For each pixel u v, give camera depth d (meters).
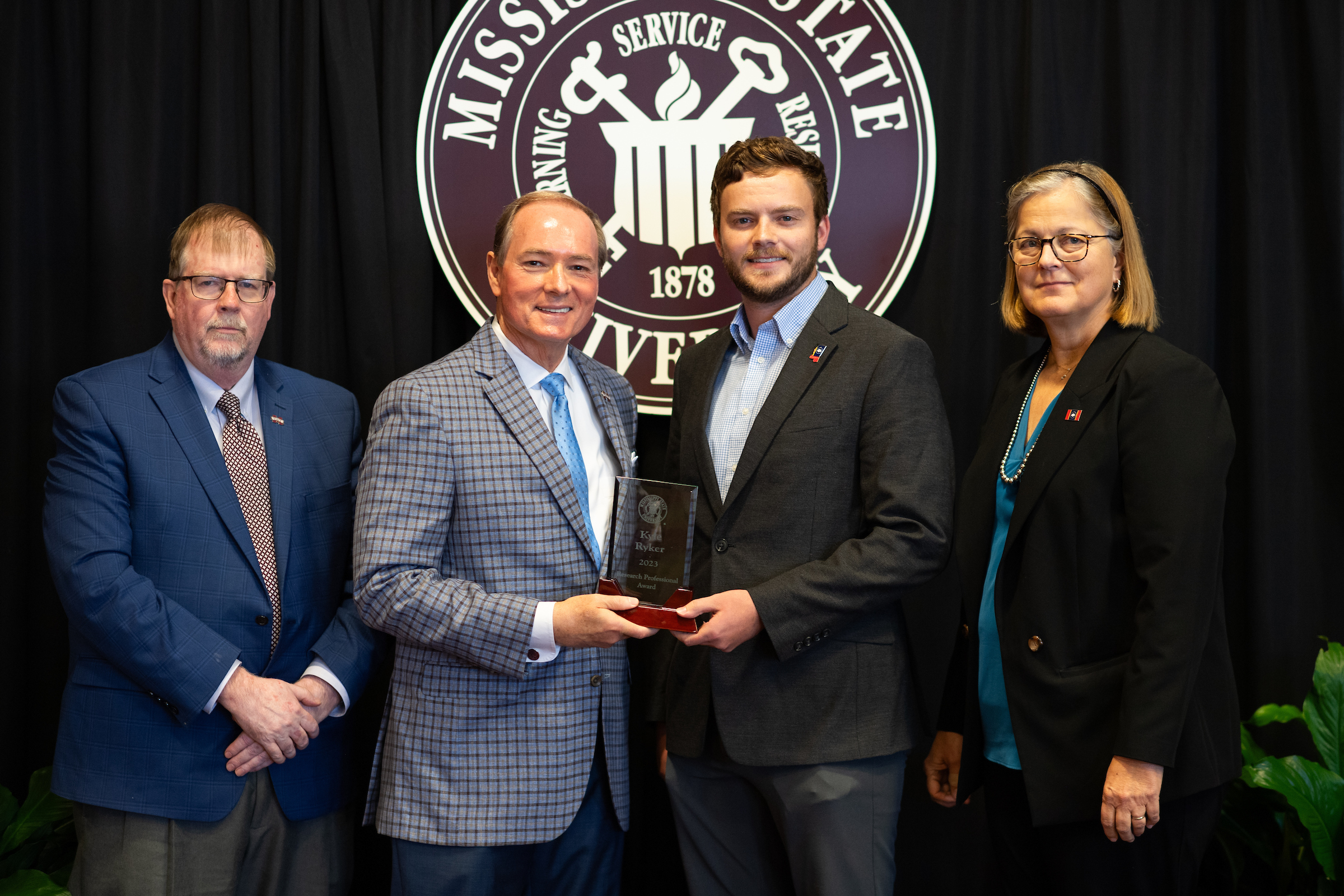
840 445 1.65
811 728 1.61
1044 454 1.61
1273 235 2.18
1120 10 2.20
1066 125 2.23
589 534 1.69
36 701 2.25
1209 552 1.47
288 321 2.29
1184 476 1.47
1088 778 1.51
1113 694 1.51
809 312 1.78
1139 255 1.66
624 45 2.27
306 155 2.25
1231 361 2.22
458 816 1.58
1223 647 1.60
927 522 1.57
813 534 1.64
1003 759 1.68
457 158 2.28
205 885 1.65
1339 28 2.14
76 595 1.61
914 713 1.70
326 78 2.27
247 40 2.28
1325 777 1.85
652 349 2.28
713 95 2.26
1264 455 2.15
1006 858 1.73
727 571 1.66
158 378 1.75
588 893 1.74
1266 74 2.19
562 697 1.64
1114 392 1.57
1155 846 1.52
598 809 1.73
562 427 1.76
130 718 1.65
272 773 1.71
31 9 2.26
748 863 1.76
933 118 2.22
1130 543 1.53
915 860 2.22
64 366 2.29
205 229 1.75
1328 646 2.03
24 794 2.22
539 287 1.70
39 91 2.27
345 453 1.90
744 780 1.72
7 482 2.21
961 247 2.23
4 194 2.21
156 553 1.68
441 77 2.27
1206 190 2.19
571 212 1.74
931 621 2.19
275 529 1.75
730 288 2.26
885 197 2.22
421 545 1.59
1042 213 1.65
